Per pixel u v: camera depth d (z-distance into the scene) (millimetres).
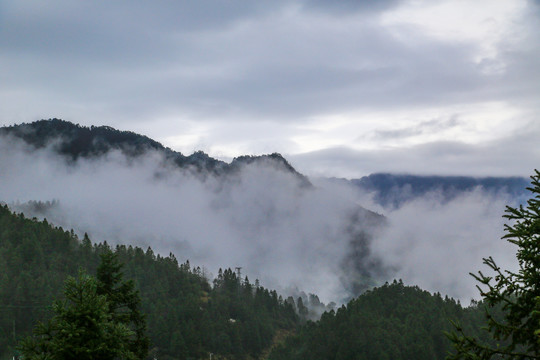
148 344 28719
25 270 155500
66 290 18266
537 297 9617
